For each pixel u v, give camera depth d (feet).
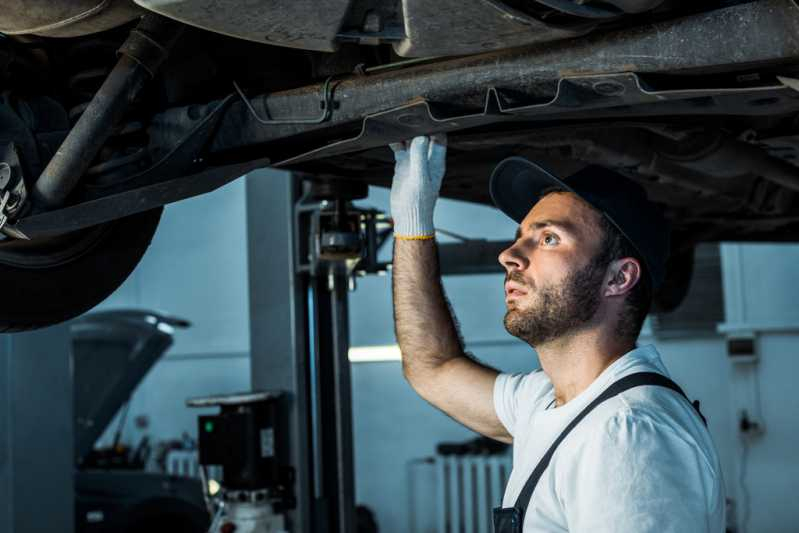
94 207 5.41
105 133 5.34
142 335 23.57
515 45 4.72
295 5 4.41
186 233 34.47
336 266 13.12
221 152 6.12
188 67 6.18
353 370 31.12
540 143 6.75
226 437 14.26
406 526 30.12
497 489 27.02
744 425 25.34
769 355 25.48
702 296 26.66
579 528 4.36
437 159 6.03
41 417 15.97
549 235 5.09
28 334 15.88
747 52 4.46
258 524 14.10
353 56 5.84
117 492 22.63
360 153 6.91
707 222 12.14
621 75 4.69
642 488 4.20
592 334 5.03
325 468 14.79
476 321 29.94
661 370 4.96
